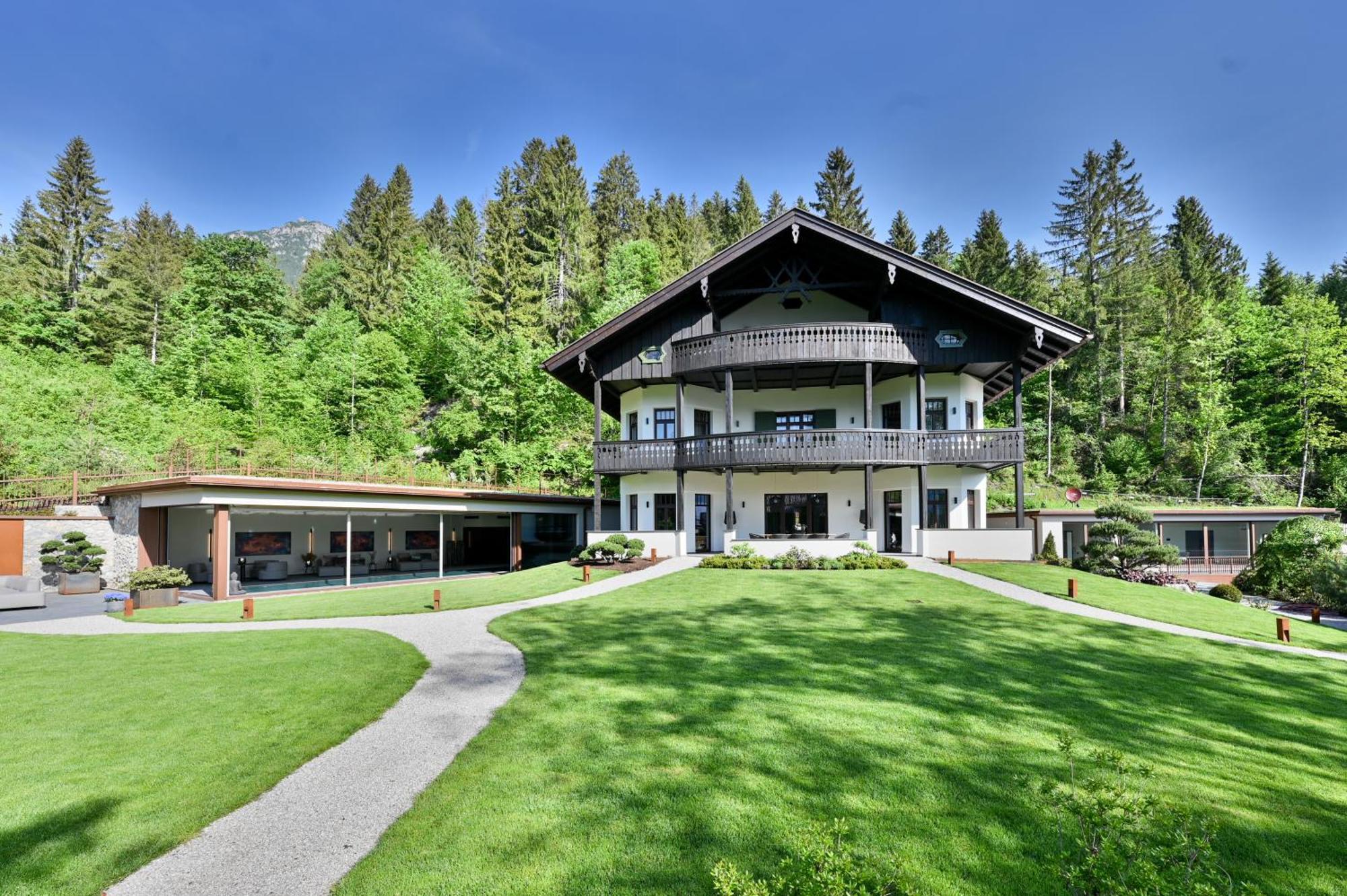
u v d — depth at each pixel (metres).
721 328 23.98
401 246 57.44
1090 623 11.93
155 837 4.45
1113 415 47.16
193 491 17.78
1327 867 4.18
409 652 10.05
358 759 5.78
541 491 31.84
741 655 9.30
